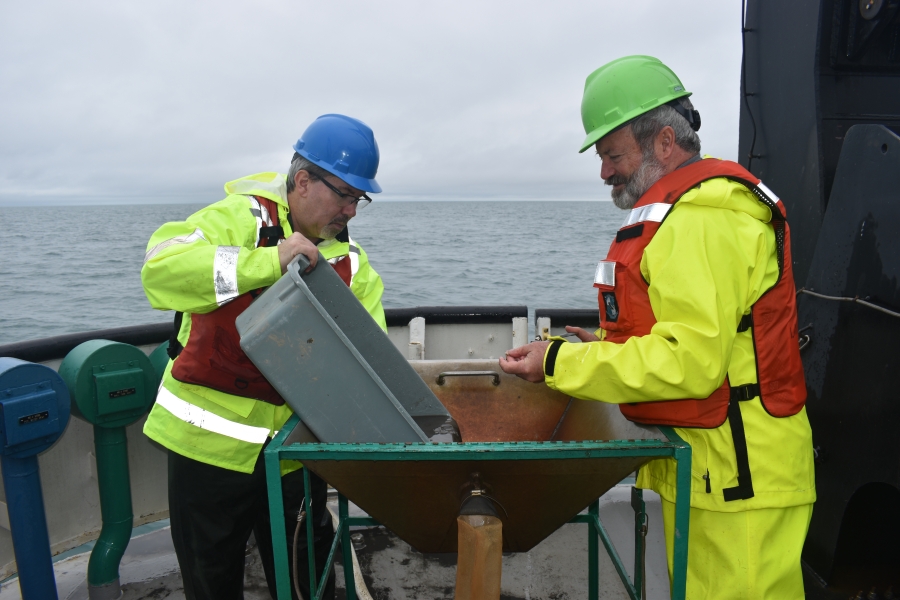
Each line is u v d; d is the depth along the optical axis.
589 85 1.91
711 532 1.69
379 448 1.45
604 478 1.61
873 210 2.01
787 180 2.60
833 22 2.35
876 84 2.42
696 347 1.51
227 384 1.96
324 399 1.64
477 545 1.49
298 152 1.99
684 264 1.54
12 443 2.03
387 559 2.91
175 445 1.97
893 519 2.21
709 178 1.61
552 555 2.88
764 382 1.66
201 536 2.04
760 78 2.72
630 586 1.89
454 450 1.44
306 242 1.77
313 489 2.29
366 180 2.01
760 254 1.62
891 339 1.95
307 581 2.33
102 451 2.57
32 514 2.15
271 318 1.60
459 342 3.93
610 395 1.62
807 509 1.75
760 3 2.68
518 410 2.31
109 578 2.62
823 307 2.23
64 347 2.79
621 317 1.72
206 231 1.87
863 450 2.06
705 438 1.67
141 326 3.12
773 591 1.68
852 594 2.25
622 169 1.84
